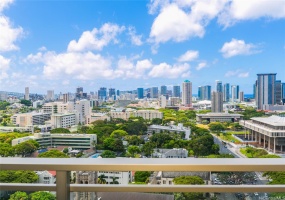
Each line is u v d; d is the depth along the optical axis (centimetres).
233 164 79
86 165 79
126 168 79
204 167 79
